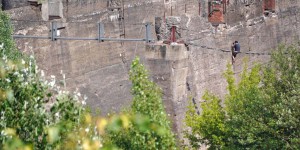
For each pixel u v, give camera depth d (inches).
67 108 1574.8
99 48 3065.9
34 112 1539.1
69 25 2967.5
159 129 1418.6
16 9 2842.0
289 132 2618.1
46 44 2908.5
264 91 2687.0
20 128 1519.4
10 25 2598.4
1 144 1418.6
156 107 2151.8
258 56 3604.8
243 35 3516.2
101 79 3065.9
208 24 3297.2
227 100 2780.5
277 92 2672.2
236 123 2674.7
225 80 3373.5
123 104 3117.6
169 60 2955.2
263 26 3646.7
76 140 1498.5
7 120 1517.0
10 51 2498.8
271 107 2635.3
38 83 1587.1
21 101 1544.0
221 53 3366.1
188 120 2837.1
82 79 3009.4
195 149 2815.0
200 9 3319.4
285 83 2672.2
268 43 3676.2
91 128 1553.9
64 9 2955.2
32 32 2871.6
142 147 2060.8
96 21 3051.2
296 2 3841.0
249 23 3560.5
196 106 3137.3
